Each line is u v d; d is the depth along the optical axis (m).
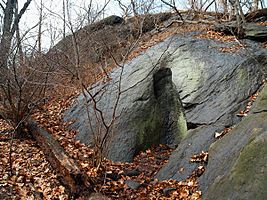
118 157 6.75
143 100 7.83
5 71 7.35
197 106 7.36
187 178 5.45
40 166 6.02
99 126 6.45
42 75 7.82
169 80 8.27
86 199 4.86
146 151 7.02
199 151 5.93
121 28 13.27
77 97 9.11
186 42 9.34
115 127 7.30
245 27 9.85
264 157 4.00
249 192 3.80
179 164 5.89
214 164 5.11
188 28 11.03
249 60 7.95
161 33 12.17
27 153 6.50
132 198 5.15
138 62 9.19
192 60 8.51
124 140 7.04
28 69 7.36
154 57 9.11
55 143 6.36
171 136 7.52
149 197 5.13
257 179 3.83
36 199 5.01
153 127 7.48
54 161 5.90
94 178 5.48
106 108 7.92
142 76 8.45
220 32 9.97
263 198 3.61
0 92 7.61
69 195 5.16
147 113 7.59
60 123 8.26
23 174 5.62
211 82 7.71
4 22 12.68
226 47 8.84
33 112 8.62
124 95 8.09
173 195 5.08
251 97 6.98
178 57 8.81
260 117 4.99
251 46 8.80
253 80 7.41
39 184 5.44
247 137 4.75
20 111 7.17
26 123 7.38
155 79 8.29
